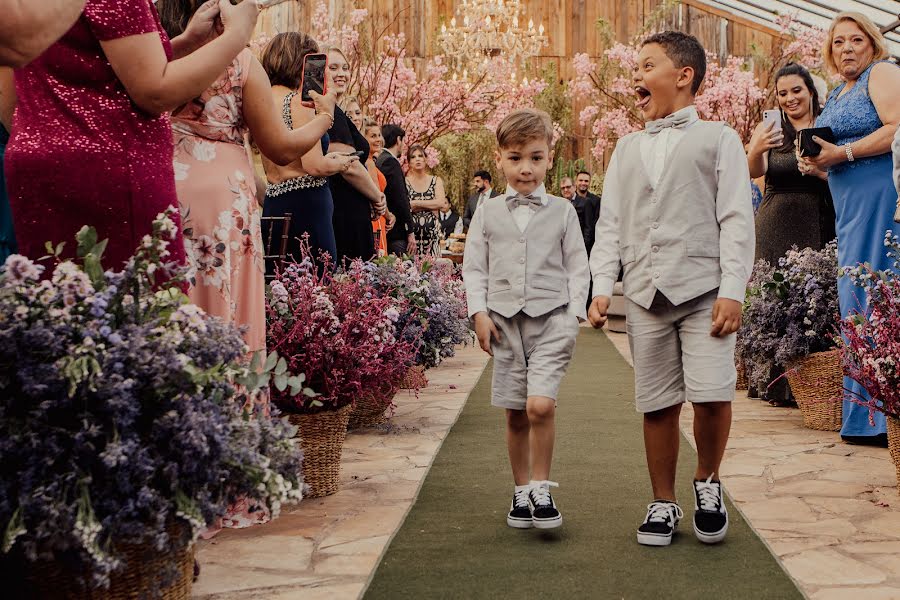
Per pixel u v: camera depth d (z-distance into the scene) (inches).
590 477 156.6
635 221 125.4
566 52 666.8
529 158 132.2
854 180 183.6
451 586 103.9
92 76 91.6
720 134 122.5
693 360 119.1
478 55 526.6
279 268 163.5
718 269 120.8
